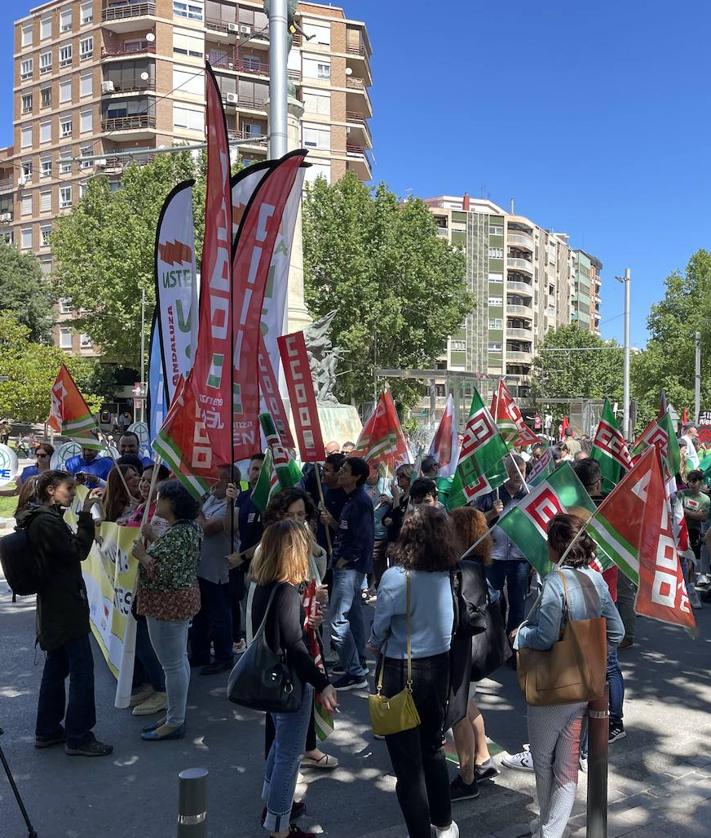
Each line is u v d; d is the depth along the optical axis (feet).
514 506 15.29
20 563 16.11
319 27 188.03
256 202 22.34
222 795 15.08
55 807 14.51
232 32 184.34
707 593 32.35
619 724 17.84
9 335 127.34
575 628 12.09
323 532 23.22
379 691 12.51
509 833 13.55
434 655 12.44
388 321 124.67
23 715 19.06
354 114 198.29
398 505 27.96
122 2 179.52
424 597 12.43
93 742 16.84
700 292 166.91
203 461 19.84
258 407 22.31
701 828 13.78
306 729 13.12
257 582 12.81
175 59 180.24
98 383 168.96
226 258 20.10
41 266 198.59
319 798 15.07
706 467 39.86
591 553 13.00
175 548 17.12
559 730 12.36
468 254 292.20
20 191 201.36
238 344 22.02
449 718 14.01
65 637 16.46
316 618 13.41
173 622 17.38
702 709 20.07
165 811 14.40
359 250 124.98
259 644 12.42
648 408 170.91
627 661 24.13
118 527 20.25
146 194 125.90
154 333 27.40
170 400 26.22
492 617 15.25
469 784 14.92
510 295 309.22
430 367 140.67
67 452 32.48
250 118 185.68
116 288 122.01
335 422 63.41
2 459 51.03
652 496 13.28
